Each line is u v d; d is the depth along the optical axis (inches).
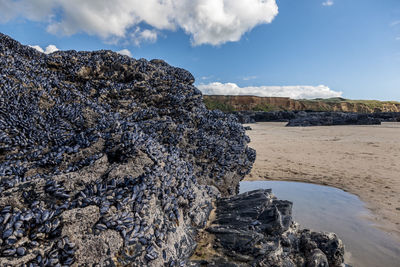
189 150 284.0
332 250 177.9
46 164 175.6
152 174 162.2
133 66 357.7
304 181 403.9
